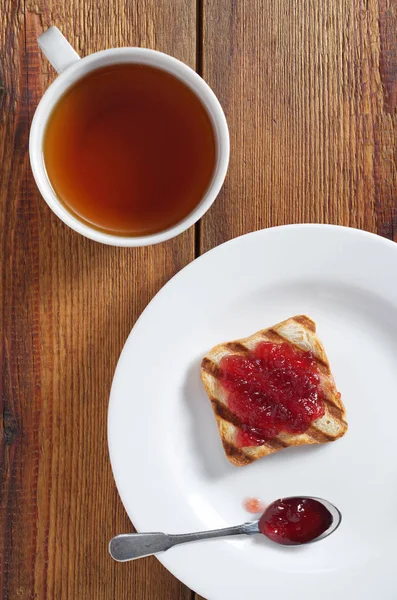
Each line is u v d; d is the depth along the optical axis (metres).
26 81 0.54
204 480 0.54
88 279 0.55
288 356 0.53
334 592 0.53
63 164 0.49
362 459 0.54
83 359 0.55
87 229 0.48
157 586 0.55
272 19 0.55
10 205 0.55
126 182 0.50
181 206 0.50
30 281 0.55
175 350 0.53
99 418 0.55
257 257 0.53
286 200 0.56
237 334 0.54
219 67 0.55
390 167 0.56
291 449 0.55
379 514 0.54
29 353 0.55
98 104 0.49
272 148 0.56
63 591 0.55
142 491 0.53
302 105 0.56
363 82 0.56
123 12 0.55
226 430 0.53
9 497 0.55
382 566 0.54
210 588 0.53
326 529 0.54
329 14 0.56
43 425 0.55
